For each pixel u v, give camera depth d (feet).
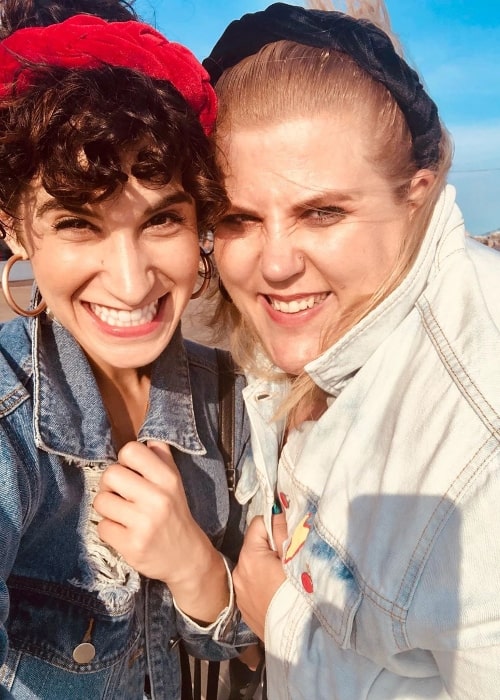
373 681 1.51
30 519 1.56
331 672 1.57
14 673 1.64
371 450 1.54
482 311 1.43
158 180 1.49
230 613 1.93
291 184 1.55
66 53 1.44
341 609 1.49
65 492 1.64
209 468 2.01
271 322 1.83
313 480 1.73
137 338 1.66
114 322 1.65
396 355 1.57
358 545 1.49
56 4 1.59
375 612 1.39
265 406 1.99
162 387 1.89
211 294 2.16
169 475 1.74
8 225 1.59
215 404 2.10
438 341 1.46
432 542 1.30
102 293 1.58
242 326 2.08
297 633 1.66
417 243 1.58
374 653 1.45
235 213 1.67
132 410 1.97
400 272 1.58
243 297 1.85
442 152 1.62
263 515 1.98
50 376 1.65
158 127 1.45
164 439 1.86
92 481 1.71
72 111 1.40
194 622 1.91
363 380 1.62
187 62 1.56
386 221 1.60
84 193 1.43
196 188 1.58
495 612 1.23
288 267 1.63
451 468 1.31
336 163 1.53
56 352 1.71
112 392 1.92
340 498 1.55
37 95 1.41
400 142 1.57
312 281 1.67
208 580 1.85
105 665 1.75
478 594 1.25
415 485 1.37
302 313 1.76
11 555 1.44
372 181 1.56
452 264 1.55
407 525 1.35
